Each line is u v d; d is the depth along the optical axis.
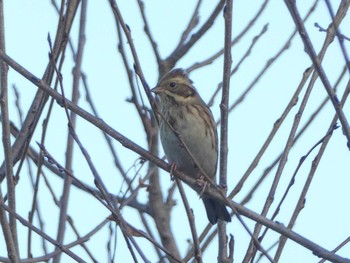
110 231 10.88
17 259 10.18
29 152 12.79
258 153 11.39
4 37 11.07
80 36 13.09
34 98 11.64
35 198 11.25
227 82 10.77
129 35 10.01
